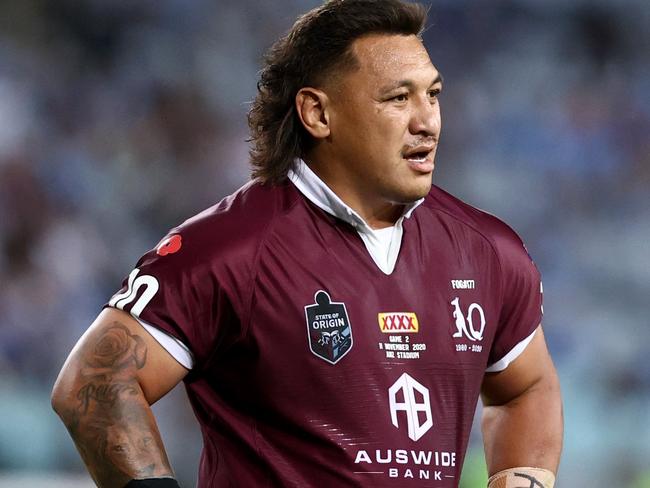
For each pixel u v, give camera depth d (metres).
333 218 9.73
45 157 39.88
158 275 9.34
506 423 10.94
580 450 32.94
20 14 44.84
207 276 9.26
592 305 40.53
